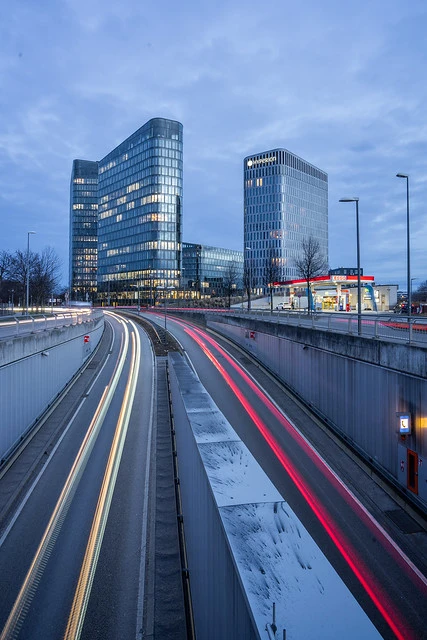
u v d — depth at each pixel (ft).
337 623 10.28
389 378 45.91
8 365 52.47
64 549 35.63
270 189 470.80
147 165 437.17
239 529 14.40
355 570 32.12
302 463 51.39
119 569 33.22
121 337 171.63
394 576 31.58
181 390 42.50
